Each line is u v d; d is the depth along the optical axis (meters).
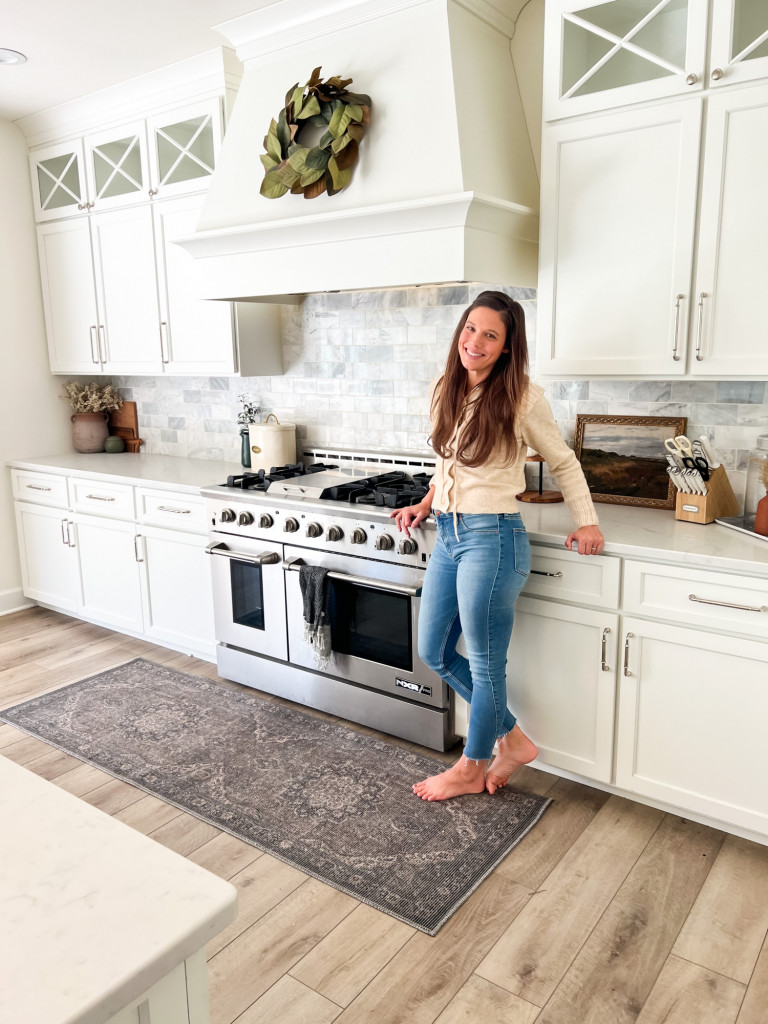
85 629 4.01
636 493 2.69
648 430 2.64
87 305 3.96
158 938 0.62
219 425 3.97
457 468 2.22
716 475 2.39
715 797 2.15
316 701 3.00
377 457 3.35
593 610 2.27
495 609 2.19
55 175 3.96
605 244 2.36
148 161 3.49
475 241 2.43
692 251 2.21
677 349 2.28
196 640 3.46
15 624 4.09
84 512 3.79
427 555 2.53
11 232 4.04
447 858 2.15
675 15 2.16
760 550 2.07
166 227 3.49
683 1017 1.63
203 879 0.69
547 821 2.32
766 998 1.67
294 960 1.81
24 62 3.18
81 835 0.75
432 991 1.71
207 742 2.80
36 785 0.84
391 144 2.54
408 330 3.19
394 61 2.55
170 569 3.47
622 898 1.99
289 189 2.74
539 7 2.67
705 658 2.10
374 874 2.09
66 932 0.62
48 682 3.36
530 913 1.94
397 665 2.72
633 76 2.26
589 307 2.43
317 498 2.87
